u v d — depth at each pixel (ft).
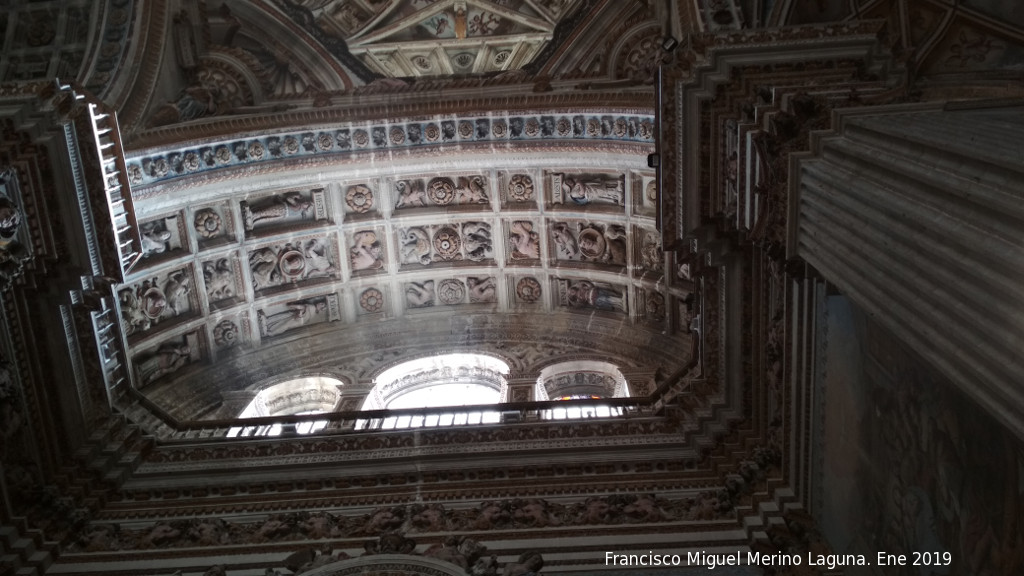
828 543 37.76
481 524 41.81
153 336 63.57
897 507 31.65
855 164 29.48
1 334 42.60
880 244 25.99
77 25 65.77
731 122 38.50
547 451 46.29
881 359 32.19
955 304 21.91
